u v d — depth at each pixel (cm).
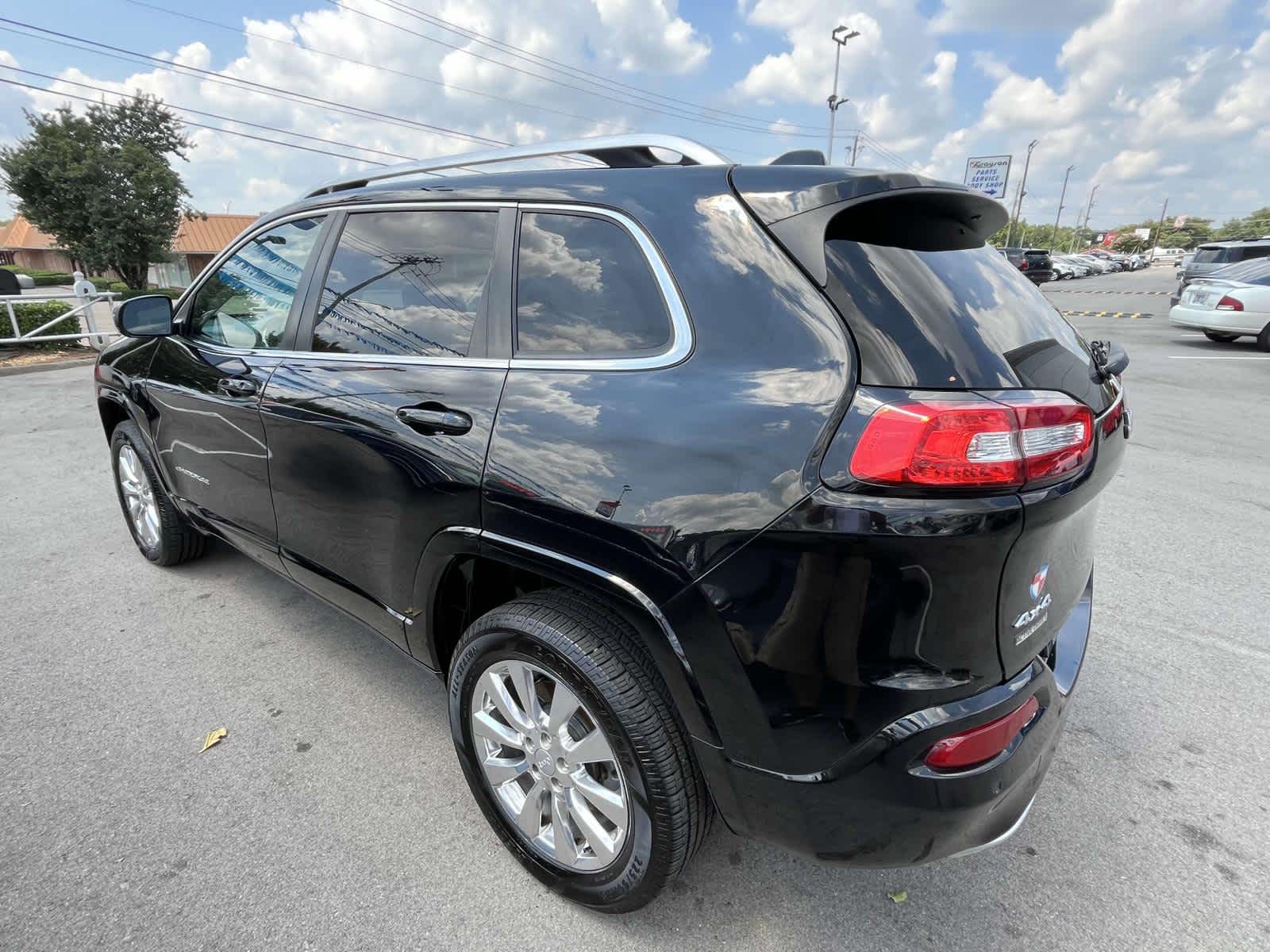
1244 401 834
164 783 234
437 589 206
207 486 305
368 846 211
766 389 148
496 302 197
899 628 138
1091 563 214
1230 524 462
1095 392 179
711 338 159
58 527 445
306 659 305
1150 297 2720
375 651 312
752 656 146
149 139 3378
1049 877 204
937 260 168
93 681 287
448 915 190
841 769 145
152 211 3241
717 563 146
